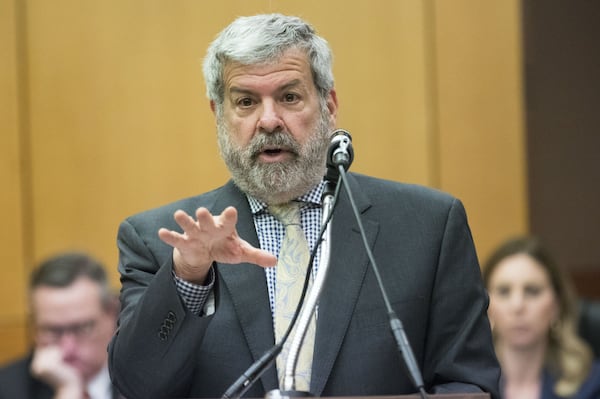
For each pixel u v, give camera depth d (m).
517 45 11.57
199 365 5.55
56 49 11.38
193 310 5.23
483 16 11.57
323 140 5.91
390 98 11.45
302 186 5.87
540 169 13.45
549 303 9.46
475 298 5.75
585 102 13.48
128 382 5.26
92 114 11.38
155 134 11.36
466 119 11.52
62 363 8.96
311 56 5.89
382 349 5.52
